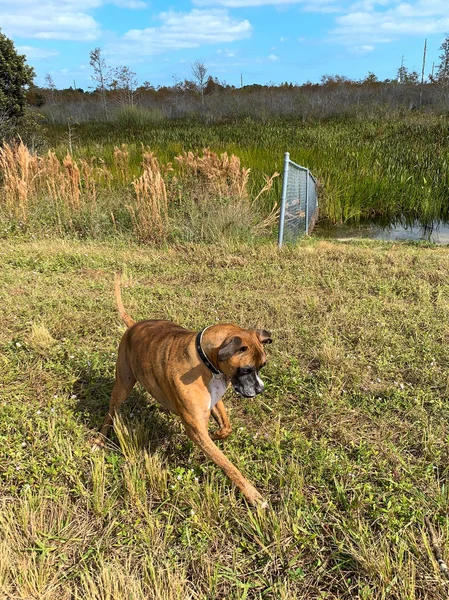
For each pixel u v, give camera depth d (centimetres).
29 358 500
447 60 2959
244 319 585
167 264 827
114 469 351
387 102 2906
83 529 302
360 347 505
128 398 439
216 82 4319
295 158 1515
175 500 323
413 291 658
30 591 260
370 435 381
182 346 330
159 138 2111
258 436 384
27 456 358
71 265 822
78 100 3984
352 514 302
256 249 909
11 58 1293
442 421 390
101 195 1146
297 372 464
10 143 1310
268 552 281
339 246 948
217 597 261
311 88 3778
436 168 1445
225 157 1078
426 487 324
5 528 291
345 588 262
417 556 274
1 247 899
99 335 562
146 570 269
